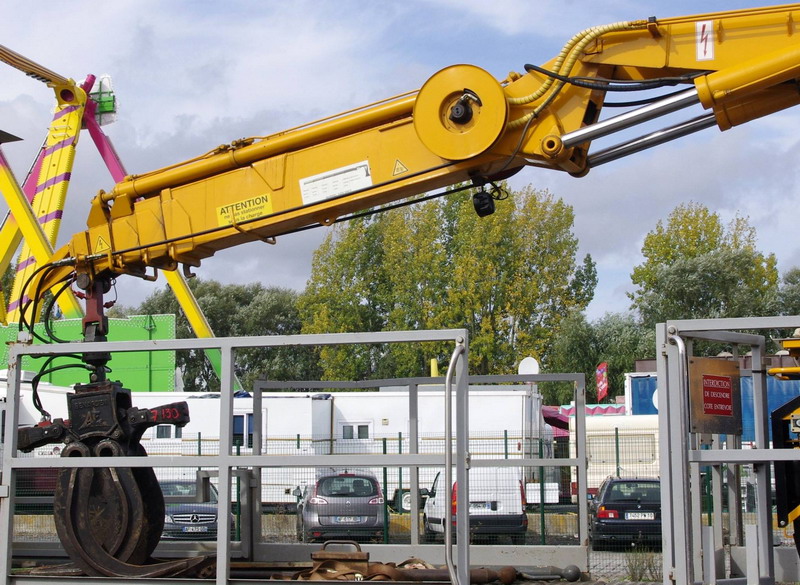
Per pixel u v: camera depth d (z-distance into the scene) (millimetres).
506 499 15906
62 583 5672
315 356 63344
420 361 46250
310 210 6742
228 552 5336
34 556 7570
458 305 45500
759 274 51625
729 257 50969
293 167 6809
